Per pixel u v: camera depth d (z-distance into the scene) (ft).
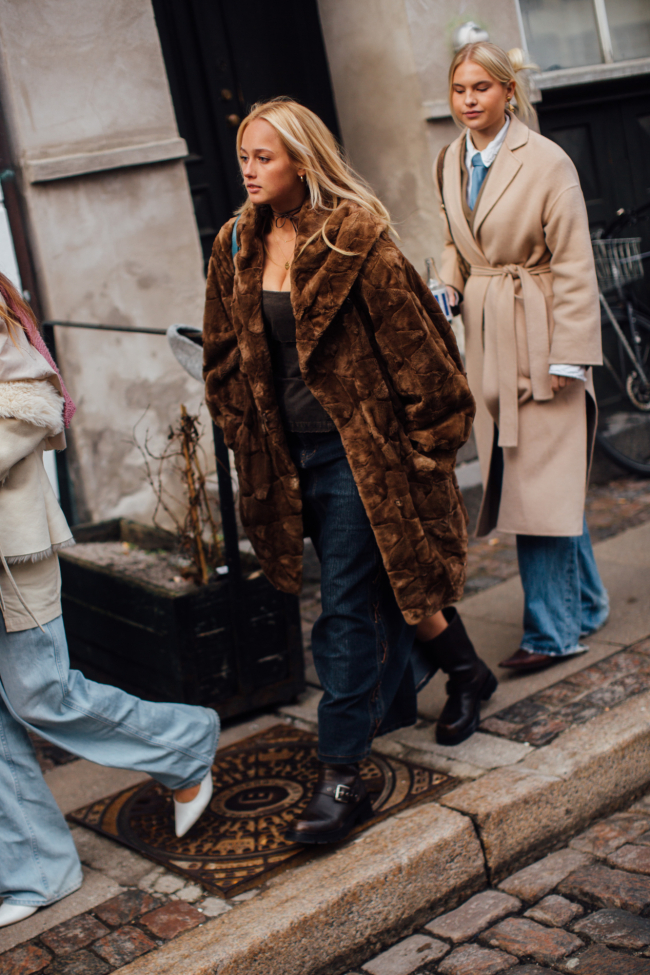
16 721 7.64
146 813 8.89
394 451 7.80
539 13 17.75
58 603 7.62
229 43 16.49
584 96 18.22
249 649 10.36
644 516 15.89
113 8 13.80
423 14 15.70
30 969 6.89
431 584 8.01
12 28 13.21
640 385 17.78
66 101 13.64
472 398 7.92
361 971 7.23
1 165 13.91
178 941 6.92
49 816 7.71
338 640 7.99
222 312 8.35
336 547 7.99
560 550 10.58
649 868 7.82
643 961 6.75
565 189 9.65
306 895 7.21
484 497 10.85
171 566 11.32
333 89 17.40
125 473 14.57
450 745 9.34
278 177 7.48
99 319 14.23
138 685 10.68
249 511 8.60
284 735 10.12
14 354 7.03
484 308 10.34
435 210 16.14
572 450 10.28
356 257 7.27
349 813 7.92
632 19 18.63
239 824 8.47
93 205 14.03
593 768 8.65
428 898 7.66
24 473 7.28
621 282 16.83
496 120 9.84
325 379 7.64
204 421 14.93
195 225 14.85
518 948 7.13
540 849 8.34
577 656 10.95
